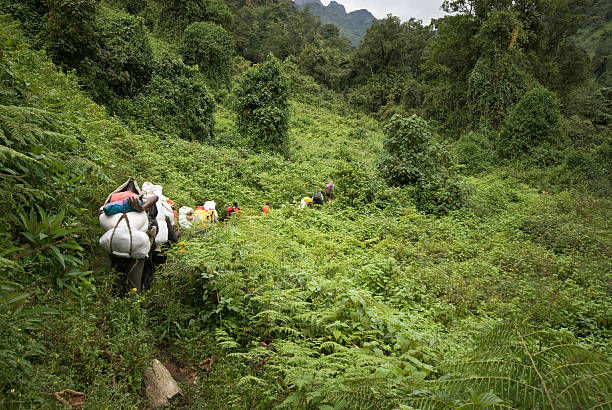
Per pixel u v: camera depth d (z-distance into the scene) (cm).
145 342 366
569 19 4406
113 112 1750
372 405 269
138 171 1015
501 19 3728
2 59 601
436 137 4188
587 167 2638
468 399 251
